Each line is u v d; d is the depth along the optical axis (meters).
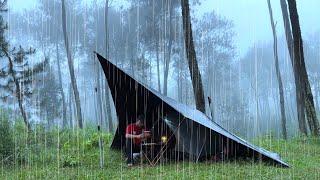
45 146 13.40
